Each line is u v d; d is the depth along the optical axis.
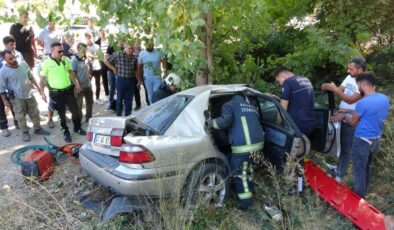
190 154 3.82
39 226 3.66
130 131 4.02
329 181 4.44
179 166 3.73
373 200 4.33
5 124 6.51
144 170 3.52
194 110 4.07
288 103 4.53
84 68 6.88
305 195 4.30
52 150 5.31
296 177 4.11
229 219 3.93
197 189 3.83
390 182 4.66
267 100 4.52
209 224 3.74
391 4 7.16
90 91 7.12
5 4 4.86
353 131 4.51
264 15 6.52
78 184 4.66
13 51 6.27
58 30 8.66
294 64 7.09
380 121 3.95
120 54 7.05
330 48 6.45
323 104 6.09
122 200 3.74
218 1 5.00
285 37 8.36
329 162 5.32
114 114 7.85
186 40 4.35
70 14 5.17
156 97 5.61
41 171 4.74
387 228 3.63
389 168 4.76
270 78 7.71
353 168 4.16
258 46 7.99
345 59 6.37
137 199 3.66
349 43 6.90
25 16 4.94
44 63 5.99
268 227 3.82
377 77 7.44
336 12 7.34
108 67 7.61
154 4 4.22
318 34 6.80
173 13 4.02
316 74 7.60
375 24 7.45
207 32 6.09
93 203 4.21
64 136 6.25
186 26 4.60
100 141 4.08
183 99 4.22
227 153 4.36
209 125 4.00
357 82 4.05
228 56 7.13
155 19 4.80
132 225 3.74
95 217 3.91
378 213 3.85
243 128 3.93
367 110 3.91
